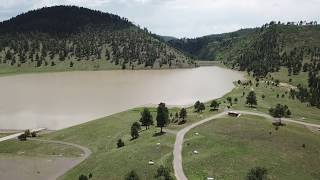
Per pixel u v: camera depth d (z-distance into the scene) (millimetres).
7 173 121188
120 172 110625
